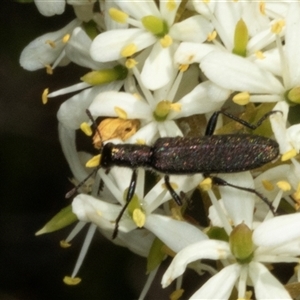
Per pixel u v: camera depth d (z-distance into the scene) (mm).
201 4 104
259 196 102
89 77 108
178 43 105
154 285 135
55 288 142
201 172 101
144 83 104
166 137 103
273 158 100
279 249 101
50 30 133
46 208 141
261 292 100
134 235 111
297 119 109
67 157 115
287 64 103
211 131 103
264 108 104
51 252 142
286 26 103
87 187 115
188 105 104
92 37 113
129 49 105
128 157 103
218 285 100
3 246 143
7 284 143
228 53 102
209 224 106
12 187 139
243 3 105
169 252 106
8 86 140
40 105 141
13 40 133
